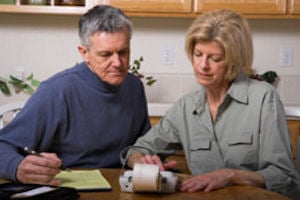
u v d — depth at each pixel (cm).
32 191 121
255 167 164
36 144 163
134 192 132
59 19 317
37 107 161
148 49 316
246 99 164
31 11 280
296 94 320
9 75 320
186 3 276
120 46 158
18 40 318
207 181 137
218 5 276
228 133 166
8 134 159
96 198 127
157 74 318
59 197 119
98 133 172
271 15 278
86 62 171
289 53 317
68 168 165
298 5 276
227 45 153
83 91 169
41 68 320
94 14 160
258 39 316
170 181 131
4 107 225
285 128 160
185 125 176
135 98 184
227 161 166
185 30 315
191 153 173
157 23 314
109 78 164
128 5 276
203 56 157
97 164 174
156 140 180
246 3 276
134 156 170
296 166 231
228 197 129
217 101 169
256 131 161
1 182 142
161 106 275
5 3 281
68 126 168
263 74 308
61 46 319
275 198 129
